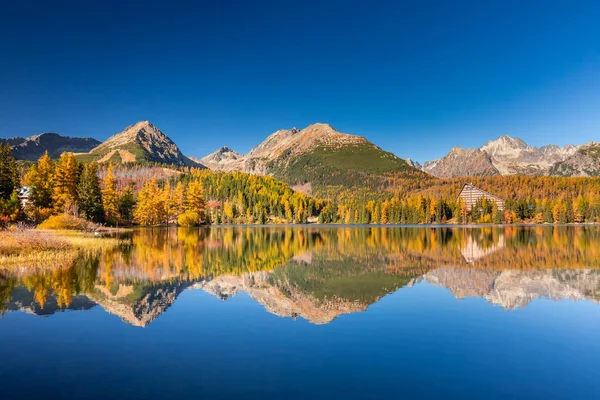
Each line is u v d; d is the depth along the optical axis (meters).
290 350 14.98
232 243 67.38
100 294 23.95
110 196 104.94
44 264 35.03
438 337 16.67
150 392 11.35
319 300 23.75
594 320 19.44
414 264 41.28
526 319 19.62
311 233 104.19
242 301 23.14
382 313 20.67
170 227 126.56
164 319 19.00
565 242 69.88
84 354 14.26
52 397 10.97
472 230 121.56
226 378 12.38
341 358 14.22
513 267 38.78
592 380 12.60
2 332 16.59
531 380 12.58
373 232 110.38
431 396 11.40
